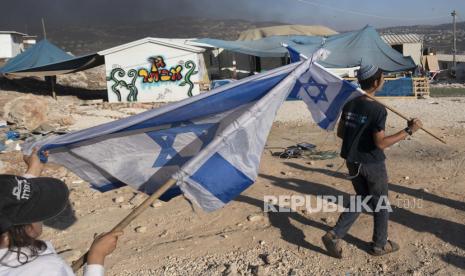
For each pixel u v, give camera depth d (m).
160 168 3.45
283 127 13.98
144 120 3.36
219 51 33.09
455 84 34.19
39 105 14.26
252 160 2.92
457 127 12.47
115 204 7.04
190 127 3.41
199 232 5.99
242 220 6.27
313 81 5.20
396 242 5.43
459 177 7.62
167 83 27.09
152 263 5.25
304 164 8.89
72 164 3.48
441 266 4.91
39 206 1.87
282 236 5.75
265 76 3.60
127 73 26.91
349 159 4.86
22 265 1.81
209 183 2.82
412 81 22.47
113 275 5.03
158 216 6.51
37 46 29.94
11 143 11.68
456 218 5.99
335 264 5.07
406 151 9.59
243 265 5.13
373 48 27.03
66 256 5.30
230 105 3.45
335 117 5.21
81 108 22.62
